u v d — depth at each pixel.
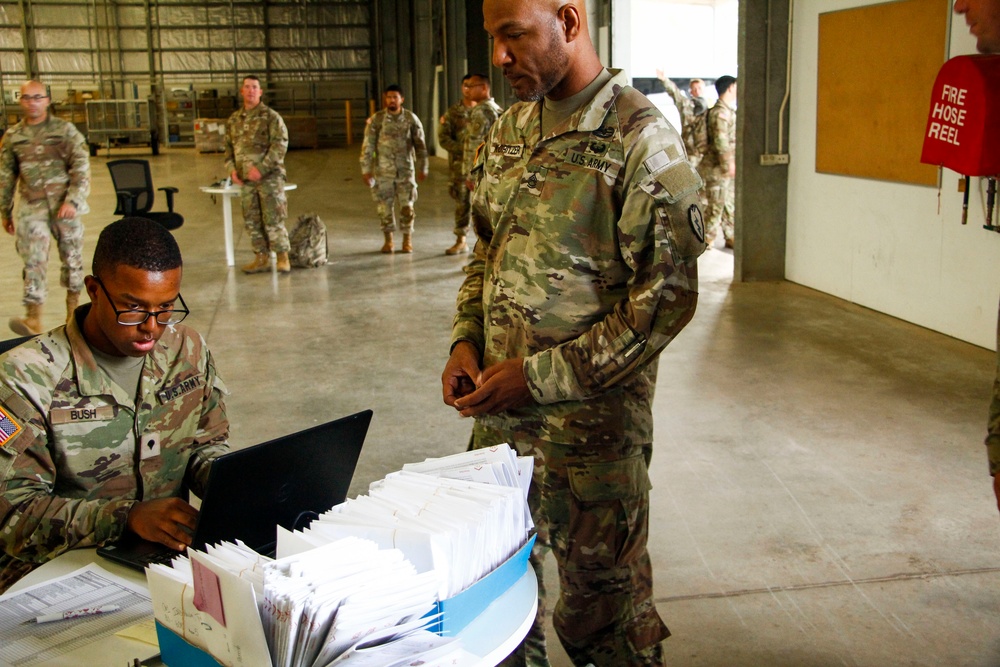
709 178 8.41
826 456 3.85
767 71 6.90
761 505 3.43
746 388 4.73
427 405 4.64
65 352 1.81
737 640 2.60
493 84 13.73
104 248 1.69
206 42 24.33
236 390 4.90
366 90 24.95
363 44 24.98
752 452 3.92
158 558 1.67
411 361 5.39
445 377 2.00
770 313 6.21
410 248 8.88
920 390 4.61
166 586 1.27
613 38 9.36
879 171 5.97
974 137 4.26
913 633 2.61
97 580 1.61
